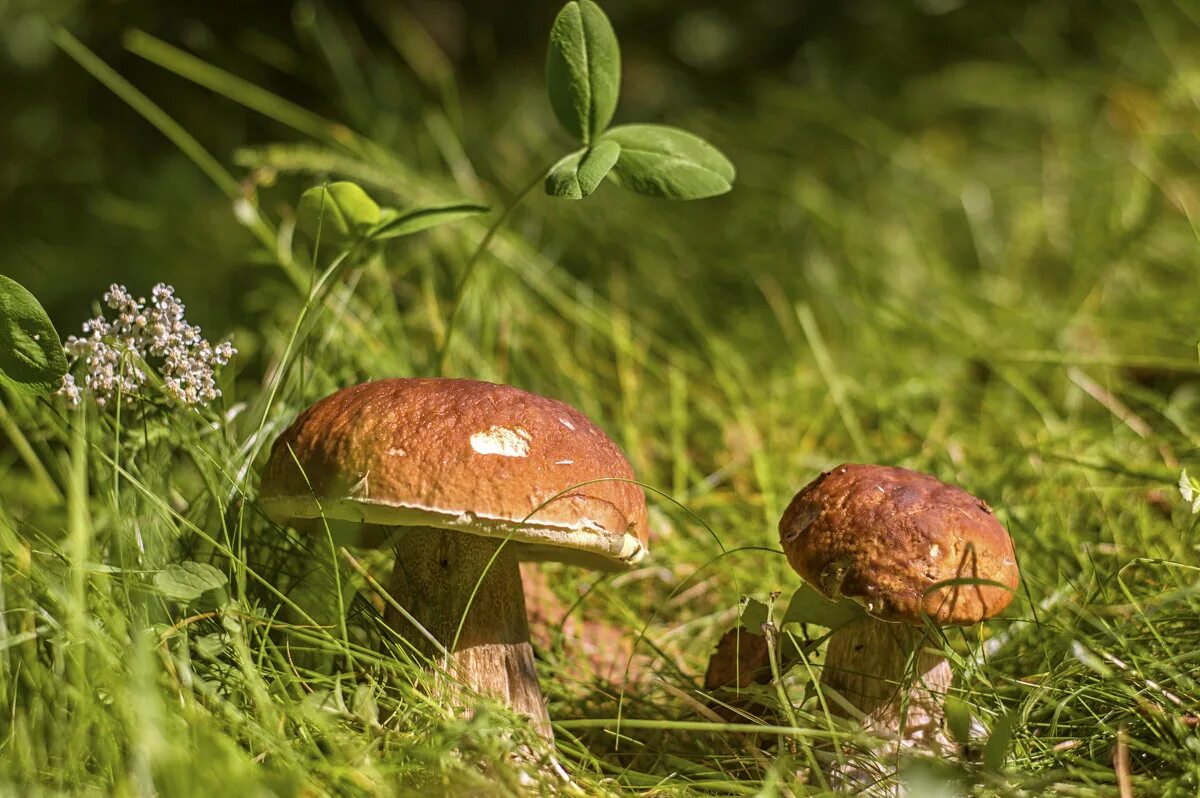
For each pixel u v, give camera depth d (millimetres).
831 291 1270
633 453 966
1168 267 1213
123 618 679
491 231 828
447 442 688
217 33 1521
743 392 1085
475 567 721
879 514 701
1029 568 824
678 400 1032
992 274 1361
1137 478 883
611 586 867
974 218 1462
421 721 702
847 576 698
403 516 687
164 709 653
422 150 1367
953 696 707
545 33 1851
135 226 1448
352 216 794
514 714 704
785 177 1562
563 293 1183
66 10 1452
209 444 786
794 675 770
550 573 870
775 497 931
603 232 1321
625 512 708
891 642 716
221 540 760
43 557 710
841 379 1046
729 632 760
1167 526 847
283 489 702
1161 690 707
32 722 666
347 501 687
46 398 737
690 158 761
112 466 733
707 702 755
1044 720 734
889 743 705
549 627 822
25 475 950
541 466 692
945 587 692
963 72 1705
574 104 770
